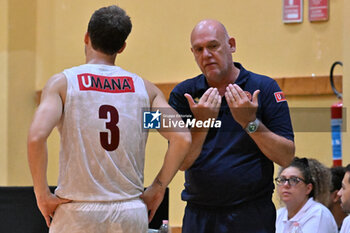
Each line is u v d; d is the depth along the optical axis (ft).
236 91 25.90
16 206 31.68
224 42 27.22
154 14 55.16
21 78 61.00
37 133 22.50
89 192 23.32
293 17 49.75
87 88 23.81
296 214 34.60
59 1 60.08
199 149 26.86
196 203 28.17
